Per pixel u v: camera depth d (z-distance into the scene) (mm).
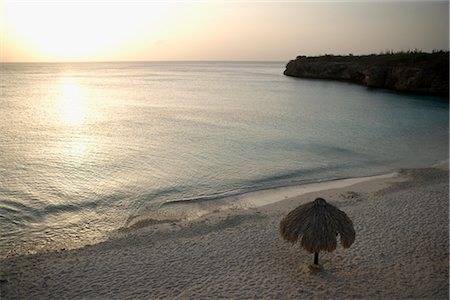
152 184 20625
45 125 37469
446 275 11086
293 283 10836
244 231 14555
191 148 28703
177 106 54125
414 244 13125
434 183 20359
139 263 12195
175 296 10305
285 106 54344
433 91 65000
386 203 17234
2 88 81875
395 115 45750
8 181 20453
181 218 16203
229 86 91250
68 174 21984
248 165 24438
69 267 11992
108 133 33969
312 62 110750
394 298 9945
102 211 17094
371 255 12383
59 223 15789
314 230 10938
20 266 12078
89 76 143250
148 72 187625
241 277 11227
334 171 23234
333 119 43062
